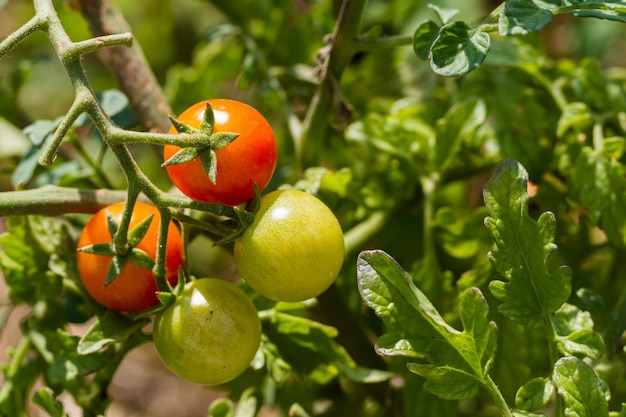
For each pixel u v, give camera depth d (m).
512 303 0.35
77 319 0.42
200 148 0.33
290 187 0.42
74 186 0.46
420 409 0.41
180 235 0.37
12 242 0.40
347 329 0.45
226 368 0.35
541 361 0.42
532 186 0.45
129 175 0.33
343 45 0.40
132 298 0.36
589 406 0.34
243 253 0.34
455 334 0.34
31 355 0.43
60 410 0.38
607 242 0.45
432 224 0.44
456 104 0.44
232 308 0.35
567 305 0.37
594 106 0.44
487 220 0.35
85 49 0.33
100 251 0.35
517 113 0.44
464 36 0.34
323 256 0.34
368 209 0.46
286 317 0.39
